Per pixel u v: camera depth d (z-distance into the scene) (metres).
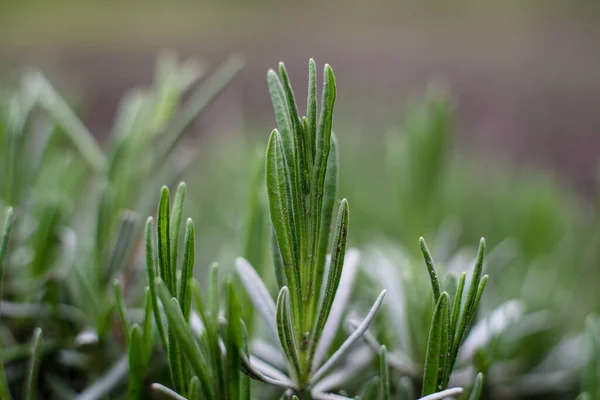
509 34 1.84
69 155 0.33
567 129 1.06
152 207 0.28
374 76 1.31
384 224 0.44
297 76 1.27
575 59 1.58
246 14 1.99
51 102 0.28
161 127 0.28
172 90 0.28
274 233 0.22
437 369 0.21
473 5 2.03
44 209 0.27
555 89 1.32
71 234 0.28
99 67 1.38
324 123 0.20
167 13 1.92
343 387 0.26
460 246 0.43
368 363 0.26
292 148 0.20
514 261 0.38
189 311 0.21
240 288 0.26
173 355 0.21
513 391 0.29
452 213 0.43
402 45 1.69
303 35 1.78
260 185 0.26
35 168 0.29
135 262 0.27
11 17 1.73
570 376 0.30
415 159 0.31
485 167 0.55
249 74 1.26
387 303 0.26
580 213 0.46
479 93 1.26
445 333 0.20
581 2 1.98
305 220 0.21
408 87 1.22
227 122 0.72
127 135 0.27
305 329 0.21
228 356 0.20
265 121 0.82
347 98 0.71
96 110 1.09
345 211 0.20
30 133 0.32
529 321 0.31
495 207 0.42
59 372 0.27
